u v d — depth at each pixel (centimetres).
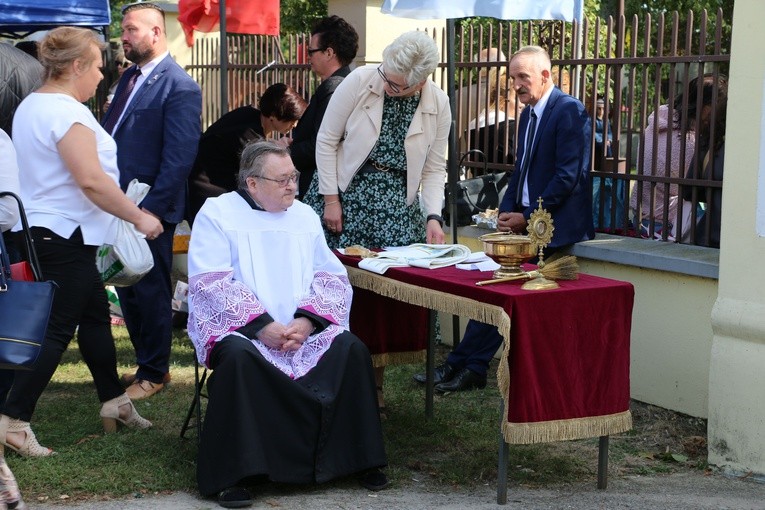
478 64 748
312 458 460
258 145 494
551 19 624
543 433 444
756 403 486
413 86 550
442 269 503
